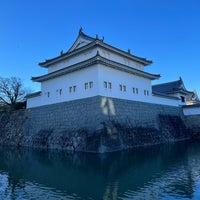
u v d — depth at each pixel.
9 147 24.03
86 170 11.34
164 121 25.73
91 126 17.73
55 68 24.53
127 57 23.31
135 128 20.72
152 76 24.97
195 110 29.47
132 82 22.66
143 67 26.34
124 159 13.91
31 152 19.17
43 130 22.92
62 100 21.89
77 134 18.61
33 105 26.14
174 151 17.19
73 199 7.24
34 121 24.77
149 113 23.83
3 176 10.55
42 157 16.14
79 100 19.78
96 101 18.06
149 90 25.19
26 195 7.77
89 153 16.44
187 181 8.90
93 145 16.77
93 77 18.95
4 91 36.19
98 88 18.30
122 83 21.19
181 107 30.88
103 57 18.59
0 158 16.34
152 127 23.30
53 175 10.58
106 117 17.94
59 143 19.98
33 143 23.20
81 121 18.88
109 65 19.53
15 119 27.97
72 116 20.00
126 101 20.94
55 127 21.53
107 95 19.00
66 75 21.94
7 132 28.00
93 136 17.16
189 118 29.92
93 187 8.44
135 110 21.77
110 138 17.30
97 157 14.75
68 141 19.16
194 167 11.48
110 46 20.52
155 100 25.91
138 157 14.56
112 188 8.23
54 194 7.79
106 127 17.41
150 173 10.32
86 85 19.53
